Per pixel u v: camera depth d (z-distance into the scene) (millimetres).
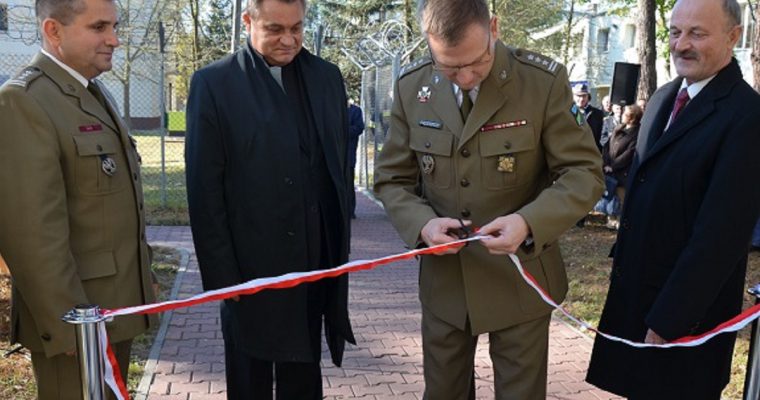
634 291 2648
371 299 6262
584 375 4426
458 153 2574
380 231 9859
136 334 2564
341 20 26906
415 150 2689
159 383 4199
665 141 2547
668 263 2537
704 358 2553
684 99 2615
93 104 2471
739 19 2494
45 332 2244
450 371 2787
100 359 1841
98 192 2418
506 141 2516
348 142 2982
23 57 13258
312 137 2787
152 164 17562
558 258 2729
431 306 2744
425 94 2666
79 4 2344
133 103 28922
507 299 2607
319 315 2977
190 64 24312
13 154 2215
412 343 5055
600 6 29797
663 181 2529
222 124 2635
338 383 4266
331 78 2887
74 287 2264
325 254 2881
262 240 2691
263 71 2688
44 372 2453
